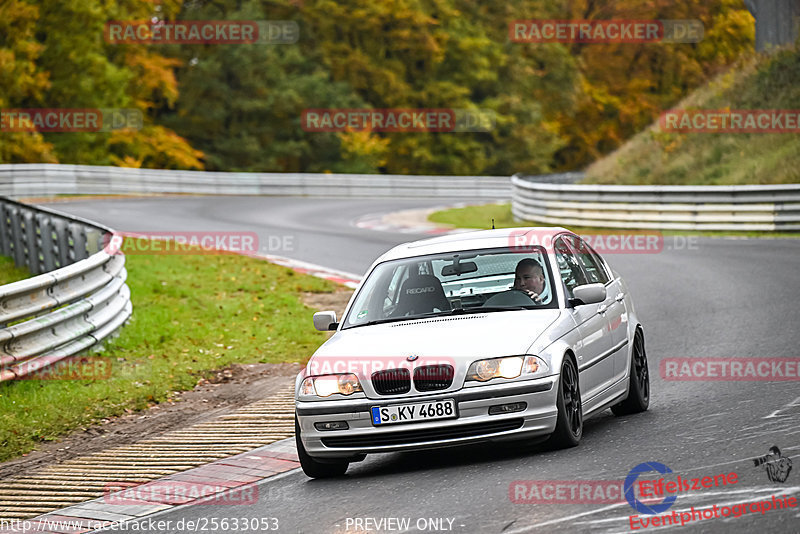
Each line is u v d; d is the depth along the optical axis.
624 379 22.16
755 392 22.78
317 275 51.09
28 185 107.06
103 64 146.62
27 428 25.05
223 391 29.33
